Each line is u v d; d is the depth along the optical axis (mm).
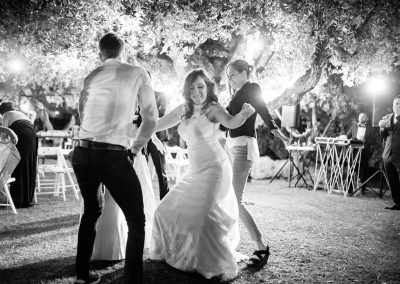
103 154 2707
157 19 6297
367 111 10945
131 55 8398
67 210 5883
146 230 3879
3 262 3402
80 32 6078
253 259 3406
